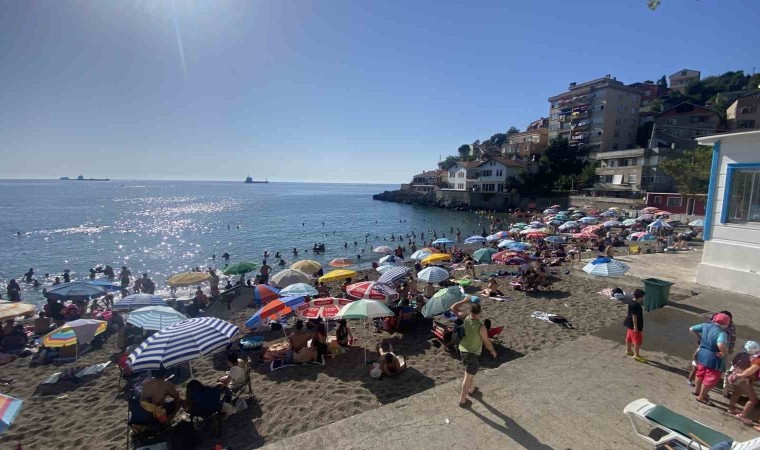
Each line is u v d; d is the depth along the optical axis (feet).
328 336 37.70
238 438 22.75
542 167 247.50
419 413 19.83
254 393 27.91
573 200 209.87
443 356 33.04
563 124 272.31
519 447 16.88
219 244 135.95
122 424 25.44
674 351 26.22
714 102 249.96
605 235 102.89
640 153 185.78
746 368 18.28
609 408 19.62
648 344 27.40
